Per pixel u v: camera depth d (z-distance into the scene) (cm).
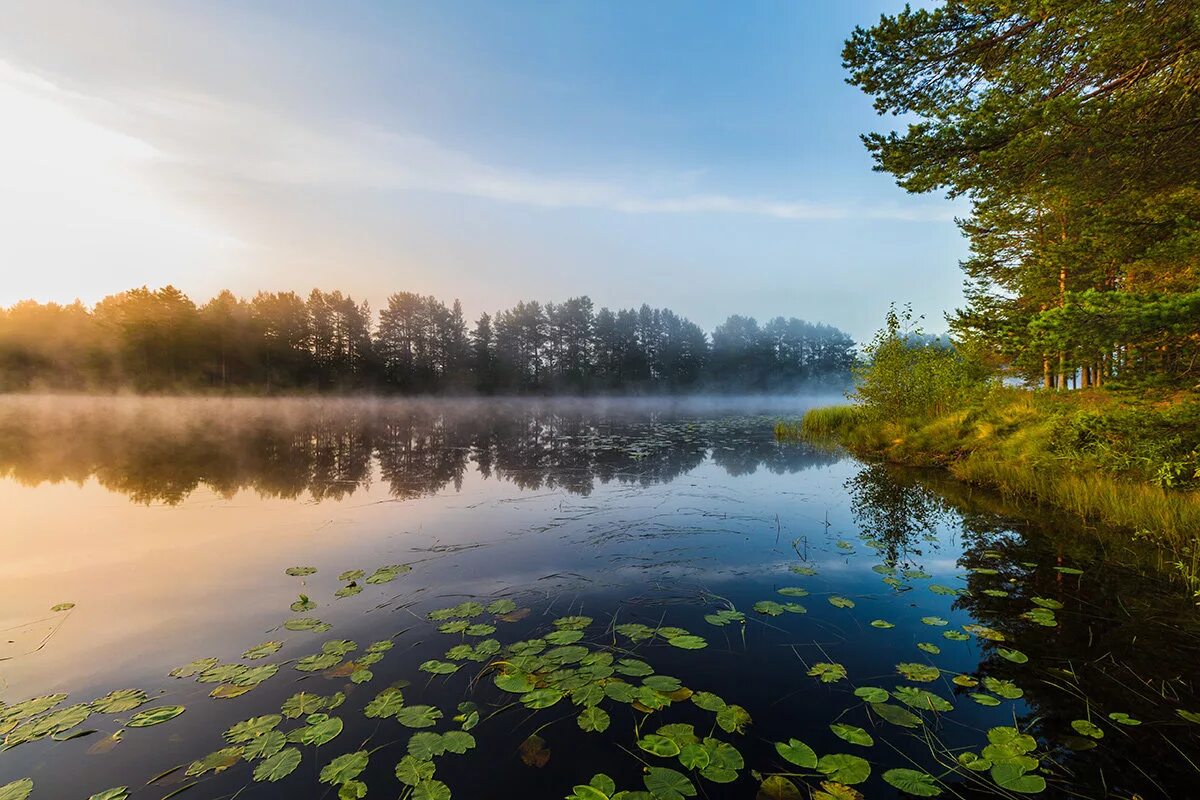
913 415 1438
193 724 268
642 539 609
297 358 5803
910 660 330
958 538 606
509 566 519
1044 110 559
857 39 727
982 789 216
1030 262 1405
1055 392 1166
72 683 310
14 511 757
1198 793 215
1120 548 557
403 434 2027
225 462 1245
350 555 555
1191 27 511
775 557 545
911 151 676
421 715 269
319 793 218
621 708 278
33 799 215
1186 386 571
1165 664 322
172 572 506
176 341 5056
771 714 272
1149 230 679
